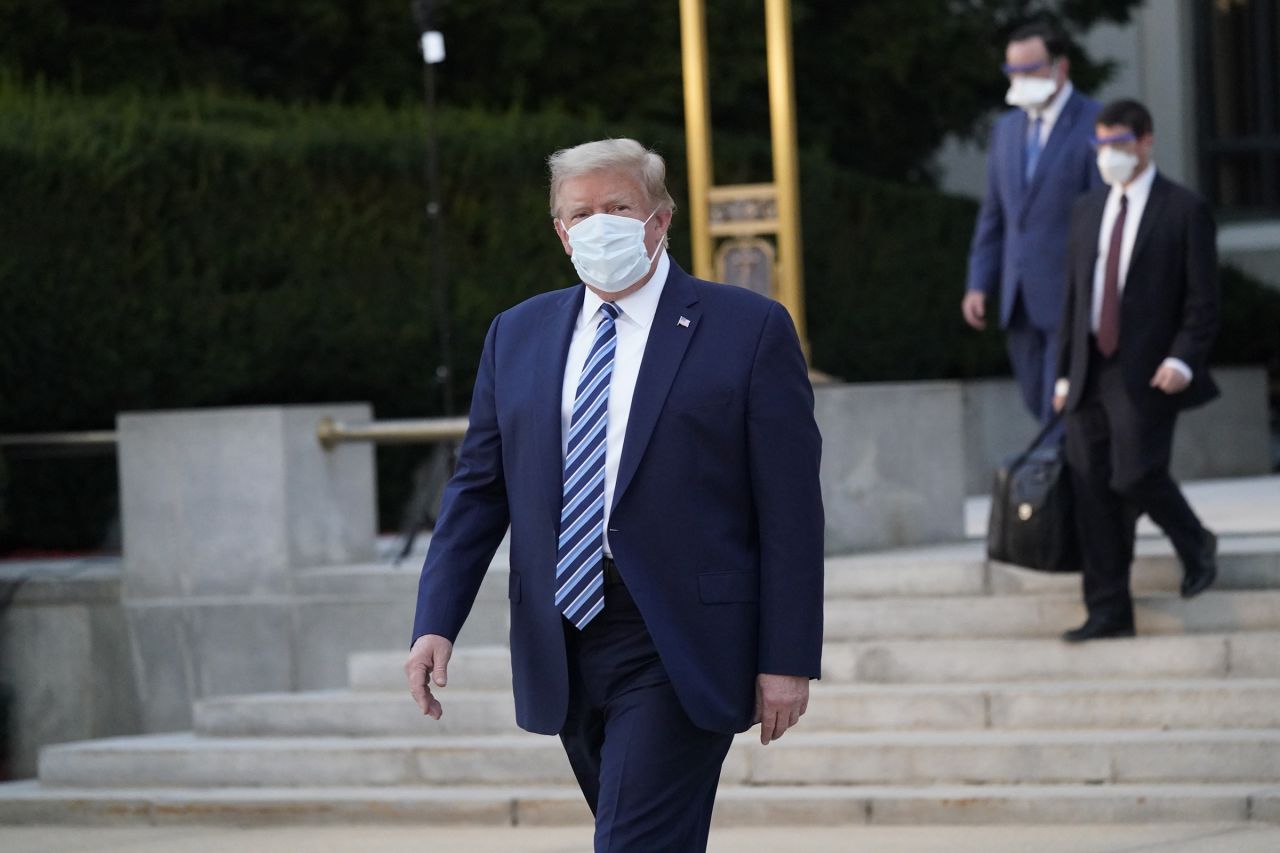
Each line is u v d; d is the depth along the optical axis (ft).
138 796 44.57
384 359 75.31
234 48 89.56
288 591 55.36
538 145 78.59
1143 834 37.91
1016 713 43.14
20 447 64.34
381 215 75.46
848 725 43.93
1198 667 43.88
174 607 56.29
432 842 40.19
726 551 23.86
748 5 92.32
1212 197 120.47
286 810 43.29
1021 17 101.76
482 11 87.40
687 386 23.91
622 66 91.35
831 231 88.22
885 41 96.12
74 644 57.47
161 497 56.59
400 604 54.34
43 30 81.71
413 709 46.44
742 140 85.71
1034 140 55.06
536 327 25.27
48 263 67.15
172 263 70.44
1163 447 42.29
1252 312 97.81
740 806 40.70
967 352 93.09
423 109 80.69
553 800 41.70
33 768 57.67
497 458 25.39
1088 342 42.60
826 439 52.34
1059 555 44.16
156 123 70.23
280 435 55.47
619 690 23.89
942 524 55.77
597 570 23.73
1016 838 38.09
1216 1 120.16
